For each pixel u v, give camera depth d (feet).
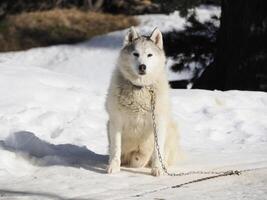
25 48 221.05
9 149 53.11
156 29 51.39
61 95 77.46
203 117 78.89
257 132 74.02
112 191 43.52
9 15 238.07
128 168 51.44
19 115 68.59
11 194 42.32
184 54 139.23
